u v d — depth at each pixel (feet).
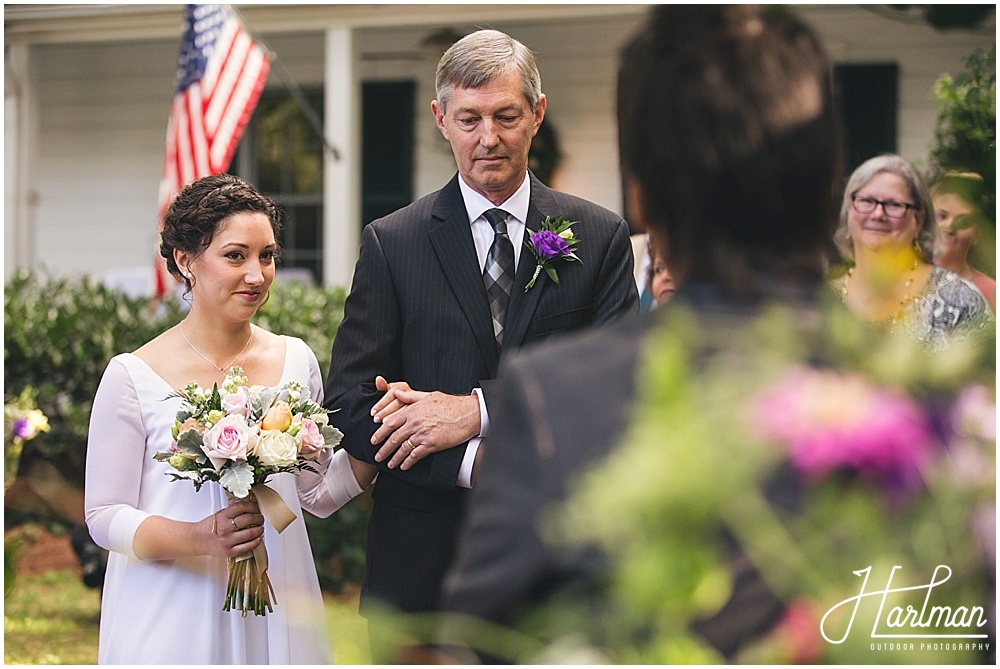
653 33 3.67
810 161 3.47
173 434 7.95
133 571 8.32
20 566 21.39
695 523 2.09
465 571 3.14
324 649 8.36
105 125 34.40
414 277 9.41
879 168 8.63
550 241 9.21
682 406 2.19
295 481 8.86
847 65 28.35
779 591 2.55
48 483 20.67
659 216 3.61
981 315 5.82
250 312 8.63
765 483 2.46
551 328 9.22
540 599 2.98
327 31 27.27
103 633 8.47
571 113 30.78
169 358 8.63
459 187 9.68
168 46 33.78
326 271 27.17
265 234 8.61
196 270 8.57
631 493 2.08
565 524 2.56
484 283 9.41
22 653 16.85
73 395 20.89
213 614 8.21
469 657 3.01
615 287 9.54
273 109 33.71
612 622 2.50
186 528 8.05
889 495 2.48
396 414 8.96
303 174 33.60
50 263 34.83
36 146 31.14
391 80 32.32
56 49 34.60
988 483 2.59
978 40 25.91
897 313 5.86
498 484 3.18
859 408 2.50
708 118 3.48
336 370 9.53
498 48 9.15
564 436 3.10
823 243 3.54
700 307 3.35
